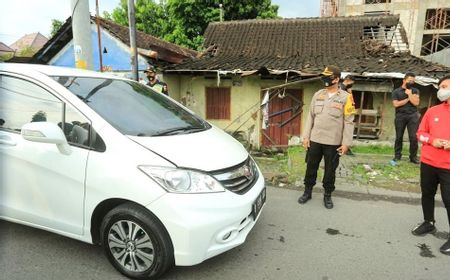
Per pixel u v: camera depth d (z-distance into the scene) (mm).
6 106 3223
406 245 3502
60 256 3115
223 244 2695
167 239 2598
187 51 14773
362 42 11609
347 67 9062
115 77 3750
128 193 2600
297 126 10289
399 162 6828
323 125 4223
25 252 3166
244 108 10555
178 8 20422
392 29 12109
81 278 2803
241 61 10672
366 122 9633
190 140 2992
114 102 3215
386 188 5262
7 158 3094
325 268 3045
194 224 2504
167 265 2652
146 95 3701
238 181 2887
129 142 2734
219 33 13438
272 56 11297
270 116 10414
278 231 3764
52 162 2889
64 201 2895
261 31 13188
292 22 13461
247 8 20156
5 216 3238
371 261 3178
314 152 4375
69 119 2941
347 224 3980
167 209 2512
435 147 3373
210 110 10938
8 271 2865
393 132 9273
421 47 23984
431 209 3676
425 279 2908
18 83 3193
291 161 6734
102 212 2867
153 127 3100
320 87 9867
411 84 6594
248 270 2990
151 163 2609
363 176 5859
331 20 13156
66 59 11211
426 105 9008
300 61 10281
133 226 2711
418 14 23828
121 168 2641
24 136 2777
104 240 2854
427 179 3549
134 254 2748
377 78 8672
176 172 2568
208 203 2574
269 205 4543
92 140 2807
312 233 3730
